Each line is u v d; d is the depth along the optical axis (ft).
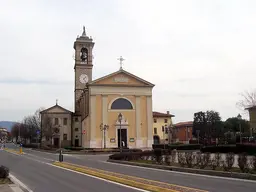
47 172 71.36
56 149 209.05
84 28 292.61
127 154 105.09
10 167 85.66
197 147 201.46
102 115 216.13
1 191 41.98
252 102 176.86
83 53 287.48
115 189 44.21
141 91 225.15
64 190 44.47
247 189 42.68
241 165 59.11
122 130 218.38
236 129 330.95
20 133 442.09
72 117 285.23
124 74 224.53
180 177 57.93
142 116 223.10
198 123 330.75
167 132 308.60
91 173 65.82
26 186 49.65
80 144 278.87
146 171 70.74
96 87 218.18
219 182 50.29
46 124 277.85
